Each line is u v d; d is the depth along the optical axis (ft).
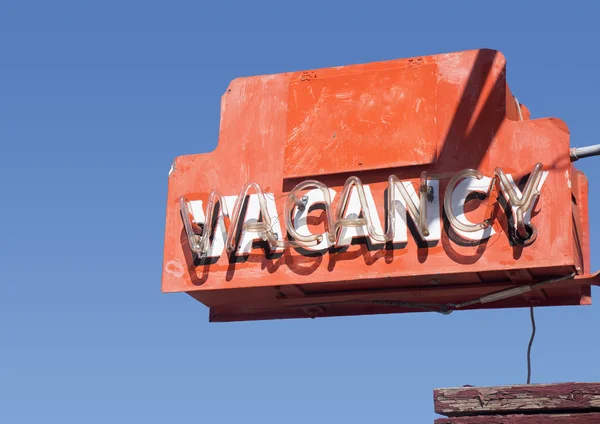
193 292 39.78
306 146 39.47
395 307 40.60
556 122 36.86
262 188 39.70
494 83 38.17
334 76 40.19
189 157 41.09
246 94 41.27
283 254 38.52
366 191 38.22
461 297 38.83
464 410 29.43
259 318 42.04
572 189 38.81
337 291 39.47
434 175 37.52
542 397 28.89
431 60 39.17
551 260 35.40
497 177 36.42
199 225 40.04
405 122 38.52
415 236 37.01
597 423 28.07
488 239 36.19
